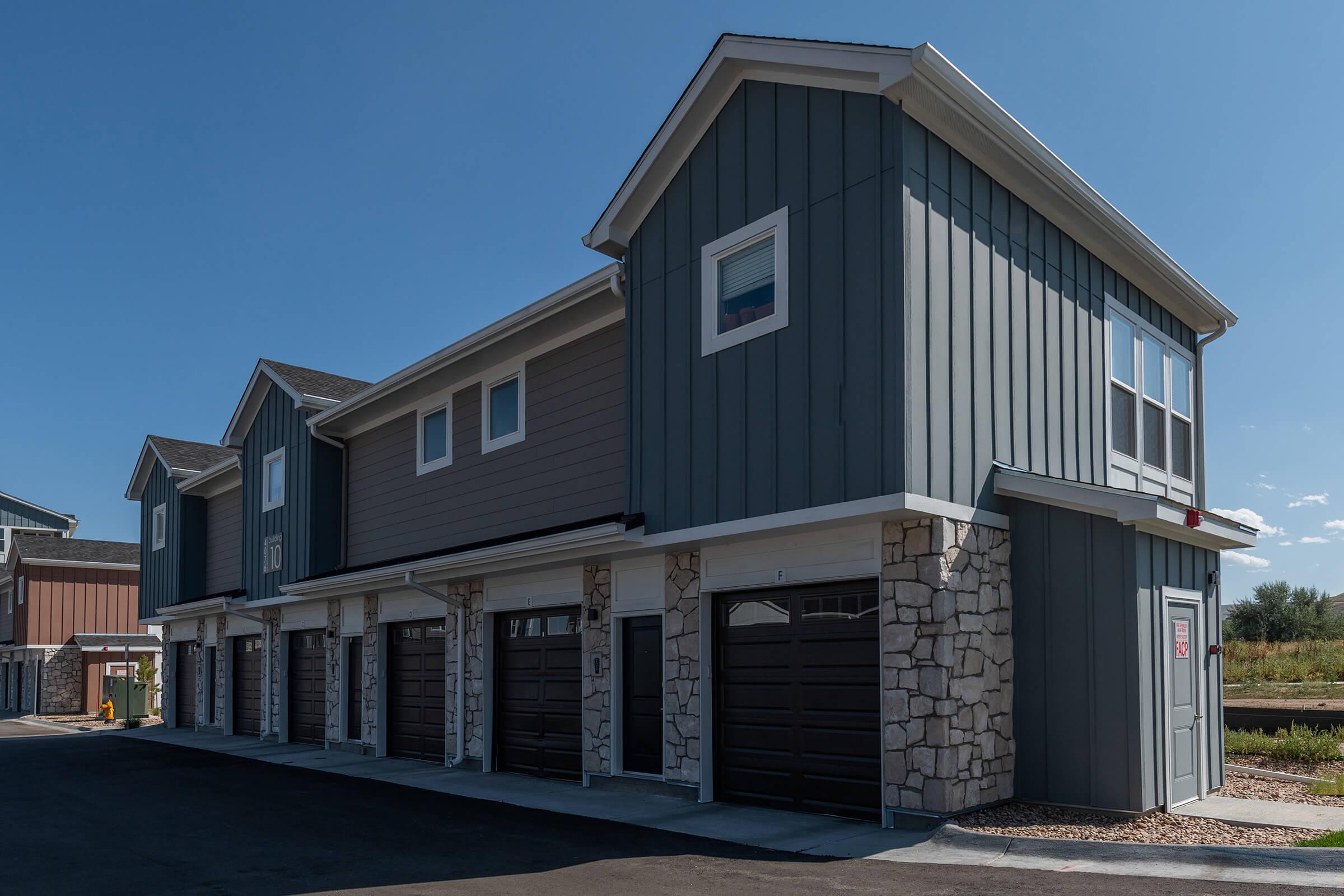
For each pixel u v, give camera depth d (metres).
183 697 26.41
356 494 18.67
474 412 15.54
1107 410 11.84
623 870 7.67
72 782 14.71
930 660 8.71
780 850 8.27
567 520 13.27
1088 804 9.00
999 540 9.63
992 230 9.98
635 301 11.53
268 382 20.94
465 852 8.62
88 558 37.91
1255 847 7.16
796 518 9.26
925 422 8.74
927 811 8.60
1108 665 9.05
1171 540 9.89
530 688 13.89
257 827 10.27
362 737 17.73
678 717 11.08
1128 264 12.21
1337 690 19.11
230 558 23.72
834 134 9.41
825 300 9.30
